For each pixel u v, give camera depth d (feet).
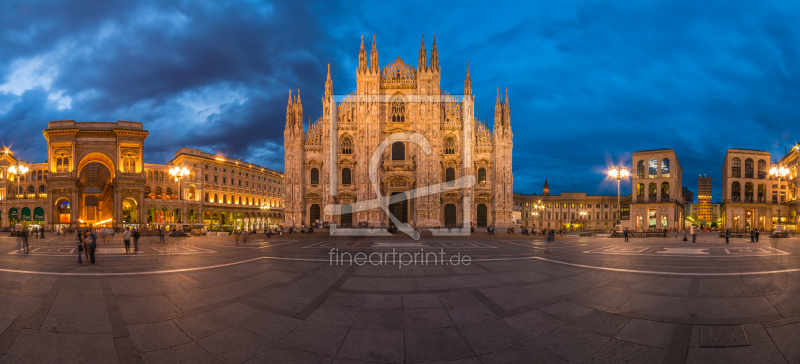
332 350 24.66
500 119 223.51
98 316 31.37
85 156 251.80
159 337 26.66
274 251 89.86
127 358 23.20
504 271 55.83
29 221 281.33
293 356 23.68
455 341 26.25
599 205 383.65
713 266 61.82
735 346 24.91
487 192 219.61
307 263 64.59
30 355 23.44
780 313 32.09
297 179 219.00
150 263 64.54
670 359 23.11
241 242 130.31
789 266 61.52
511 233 195.31
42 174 299.99
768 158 303.27
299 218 216.33
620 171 177.17
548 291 41.45
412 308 34.50
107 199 280.72
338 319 31.12
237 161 341.41
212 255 79.20
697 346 24.98
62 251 89.15
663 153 289.74
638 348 24.82
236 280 47.70
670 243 127.65
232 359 23.18
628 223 321.11
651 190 298.97
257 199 365.40
